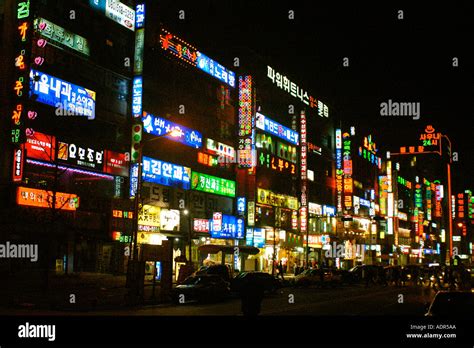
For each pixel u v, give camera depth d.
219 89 53.44
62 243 35.47
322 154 75.19
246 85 55.41
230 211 54.19
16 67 31.75
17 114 31.27
